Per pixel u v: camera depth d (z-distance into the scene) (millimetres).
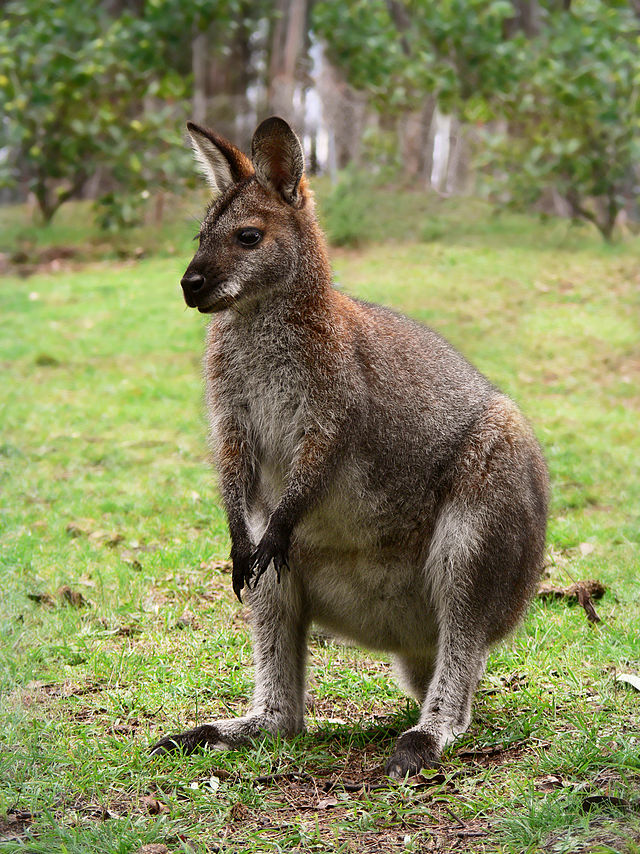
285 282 4297
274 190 4387
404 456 4410
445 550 4355
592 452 8609
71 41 17641
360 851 3393
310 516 4387
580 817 3383
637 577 6035
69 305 14039
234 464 4402
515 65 17469
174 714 4633
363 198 17703
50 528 6941
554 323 12516
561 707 4504
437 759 4031
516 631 4859
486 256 15641
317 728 4578
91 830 3510
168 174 17391
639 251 16109
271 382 4312
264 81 22344
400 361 4504
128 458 8680
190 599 5949
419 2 18328
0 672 4816
